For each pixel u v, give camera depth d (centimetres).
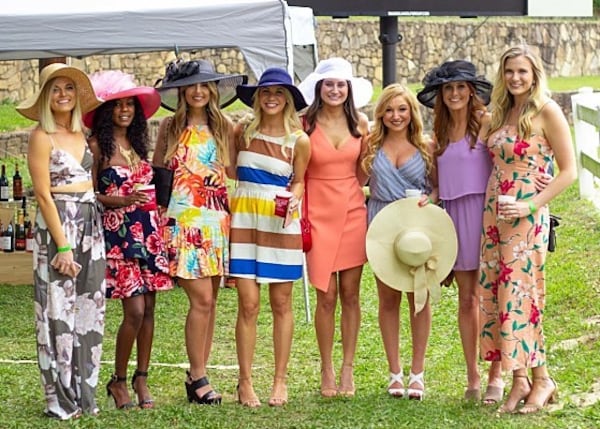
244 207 691
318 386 765
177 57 865
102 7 862
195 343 696
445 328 948
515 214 645
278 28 875
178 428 641
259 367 831
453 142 688
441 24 2970
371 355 858
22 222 1177
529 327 661
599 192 1455
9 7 853
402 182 700
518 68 650
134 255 664
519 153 653
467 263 689
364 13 1661
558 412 662
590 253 1127
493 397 693
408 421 651
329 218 706
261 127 692
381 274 698
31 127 2106
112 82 667
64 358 649
